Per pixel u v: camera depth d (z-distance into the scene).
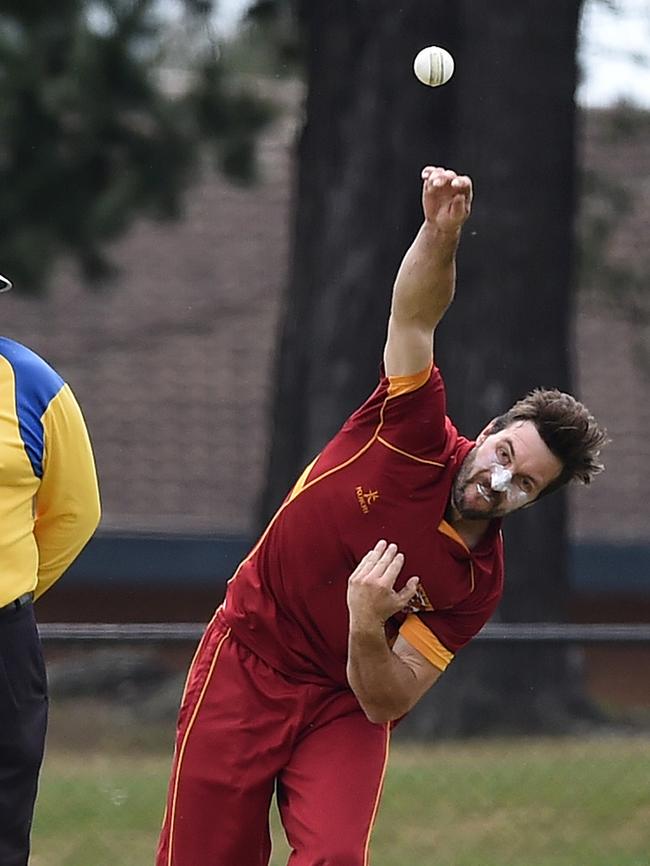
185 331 75.50
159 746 41.22
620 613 65.56
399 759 35.25
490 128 46.75
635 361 74.31
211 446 69.62
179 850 17.58
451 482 16.83
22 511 16.64
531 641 23.31
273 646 17.48
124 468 68.00
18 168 55.22
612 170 74.62
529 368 46.94
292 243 50.34
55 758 37.81
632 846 27.23
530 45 46.81
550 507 47.69
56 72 54.84
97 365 72.75
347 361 48.03
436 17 47.50
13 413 16.62
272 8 55.03
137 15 55.25
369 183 47.94
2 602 16.36
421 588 17.09
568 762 33.22
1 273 56.81
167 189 57.22
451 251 16.00
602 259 66.94
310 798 17.02
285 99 61.53
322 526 17.02
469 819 28.75
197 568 60.97
